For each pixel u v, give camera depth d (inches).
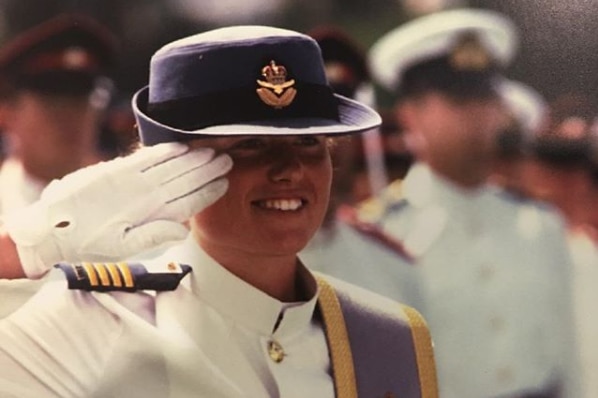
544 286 101.9
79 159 96.4
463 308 101.0
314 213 64.5
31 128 95.7
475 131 100.1
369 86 98.6
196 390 63.6
